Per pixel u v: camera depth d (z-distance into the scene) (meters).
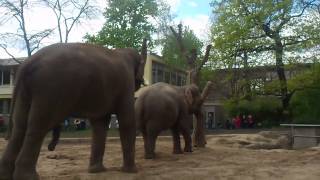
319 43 34.50
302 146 20.53
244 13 37.03
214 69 37.44
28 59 7.62
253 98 39.25
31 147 7.33
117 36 47.97
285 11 35.06
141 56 9.87
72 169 10.23
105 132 9.45
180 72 55.94
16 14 35.34
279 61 35.62
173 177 8.91
